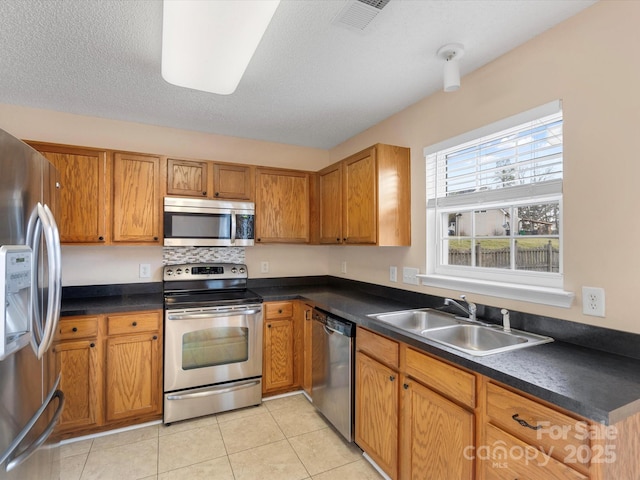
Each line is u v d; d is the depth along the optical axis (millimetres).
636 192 1328
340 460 2037
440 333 1832
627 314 1355
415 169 2449
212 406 2521
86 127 2695
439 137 2248
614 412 925
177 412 2416
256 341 2697
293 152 3516
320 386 2494
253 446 2172
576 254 1528
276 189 3131
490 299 1921
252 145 3326
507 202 1913
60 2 1418
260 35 1428
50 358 1548
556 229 1687
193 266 2953
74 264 2666
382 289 2783
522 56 1739
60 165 2367
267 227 3086
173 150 2994
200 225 2746
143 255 2875
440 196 2293
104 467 1956
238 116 2711
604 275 1426
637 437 1040
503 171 1912
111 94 2311
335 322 2277
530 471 1118
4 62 1895
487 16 1521
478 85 1979
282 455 2082
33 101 2420
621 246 1371
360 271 3105
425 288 2363
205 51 1544
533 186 1731
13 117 2486
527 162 1775
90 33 1633
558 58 1582
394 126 2662
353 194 2652
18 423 1245
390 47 1756
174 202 2654
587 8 1473
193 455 2074
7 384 1177
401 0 1413
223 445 2180
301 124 2887
